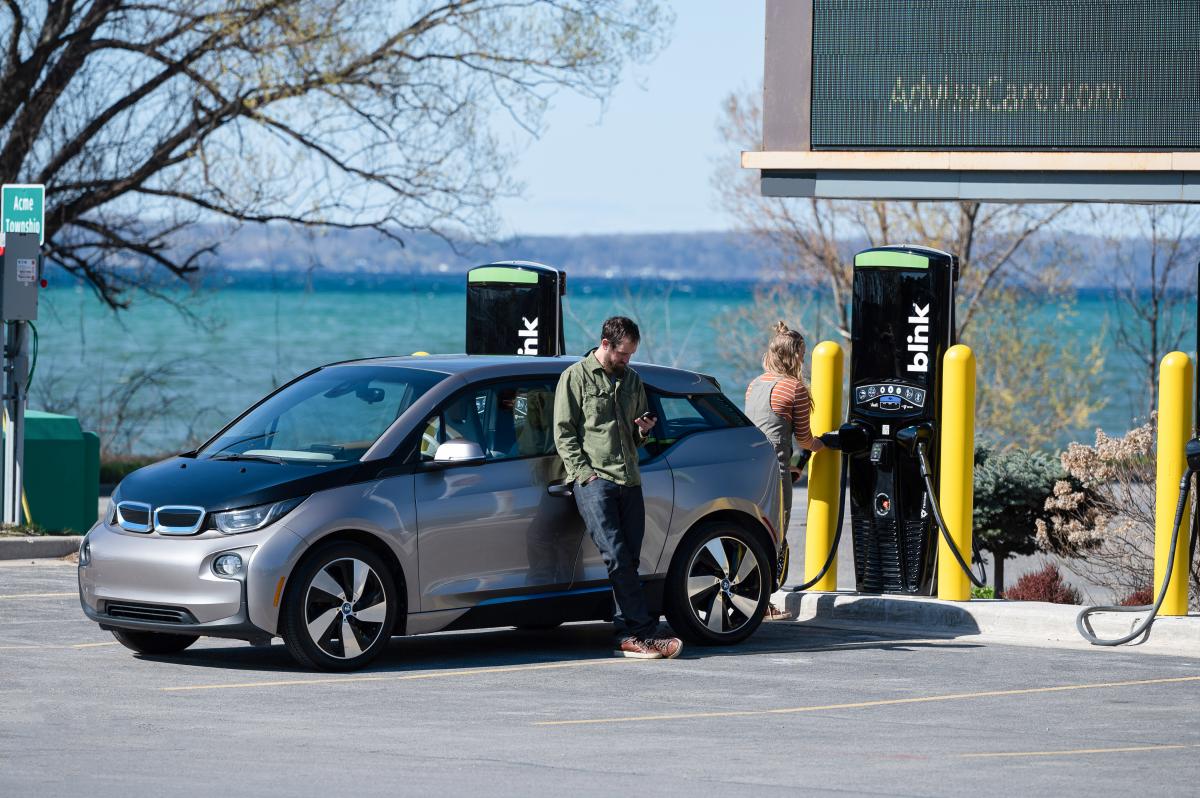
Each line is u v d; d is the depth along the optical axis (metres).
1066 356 53.91
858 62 22.95
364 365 17.41
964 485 19.30
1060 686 15.57
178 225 46.47
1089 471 24.22
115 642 17.50
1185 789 11.23
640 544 16.80
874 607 19.56
